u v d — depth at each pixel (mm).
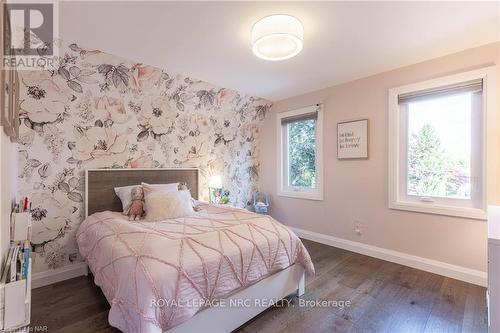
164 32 1959
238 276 1540
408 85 2605
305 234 3621
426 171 2588
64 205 2365
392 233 2764
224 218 2240
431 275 2422
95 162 2551
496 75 2117
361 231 3021
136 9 1661
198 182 3410
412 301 1979
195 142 3445
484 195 2182
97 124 2553
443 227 2420
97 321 1712
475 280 2221
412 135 2674
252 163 4227
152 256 1362
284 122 3885
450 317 1777
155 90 2910
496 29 1934
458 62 2314
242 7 1654
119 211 2646
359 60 2498
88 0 1562
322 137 3387
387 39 2082
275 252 1799
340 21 1816
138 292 1218
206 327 1430
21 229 1448
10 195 1454
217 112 3629
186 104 3260
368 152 2936
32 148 2174
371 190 2926
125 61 2465
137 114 2855
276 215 4043
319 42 2129
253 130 4207
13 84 1268
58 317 1757
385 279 2348
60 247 2338
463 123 2363
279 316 1789
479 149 2264
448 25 1876
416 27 1901
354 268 2594
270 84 3207
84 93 2451
